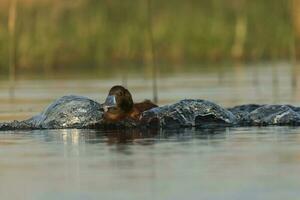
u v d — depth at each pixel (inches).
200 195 1156.5
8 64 4269.2
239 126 1915.6
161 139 1695.4
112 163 1406.3
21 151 1568.7
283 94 2844.5
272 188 1187.9
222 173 1300.4
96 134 1806.1
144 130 1872.5
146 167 1362.0
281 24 5049.2
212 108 1942.7
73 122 1946.4
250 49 5059.1
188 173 1305.4
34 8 4566.9
